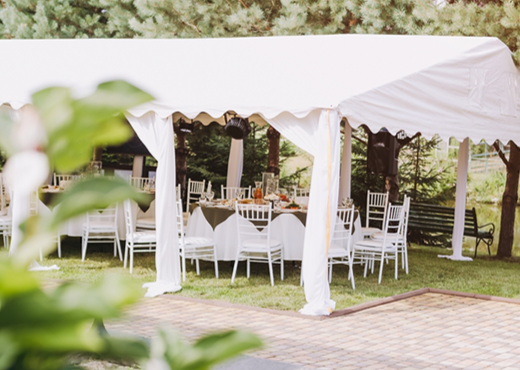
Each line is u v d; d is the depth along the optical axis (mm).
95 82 440
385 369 4676
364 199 16156
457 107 7492
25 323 397
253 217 8016
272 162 13969
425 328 6016
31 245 428
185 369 502
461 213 11062
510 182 11773
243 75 7254
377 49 7422
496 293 7883
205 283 7914
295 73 7039
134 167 14836
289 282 8078
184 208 16312
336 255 7836
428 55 7414
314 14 12070
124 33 14031
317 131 6398
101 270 8500
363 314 6539
